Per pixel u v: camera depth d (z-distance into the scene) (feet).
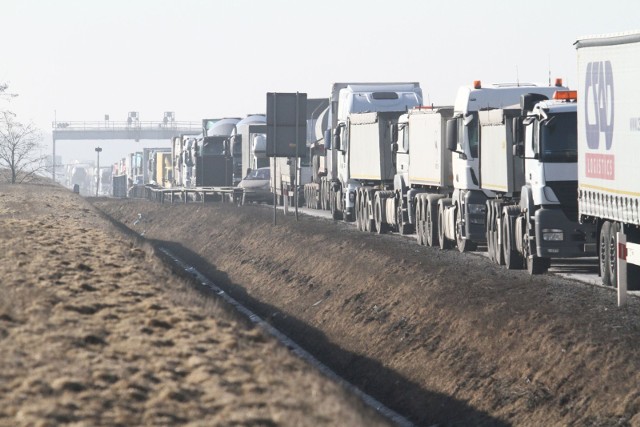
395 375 215.51
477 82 311.27
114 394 118.01
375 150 421.18
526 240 261.44
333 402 117.50
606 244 227.61
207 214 602.85
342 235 392.88
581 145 235.40
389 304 262.47
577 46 234.79
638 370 157.69
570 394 163.32
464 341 208.13
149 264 243.19
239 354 141.59
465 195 307.78
